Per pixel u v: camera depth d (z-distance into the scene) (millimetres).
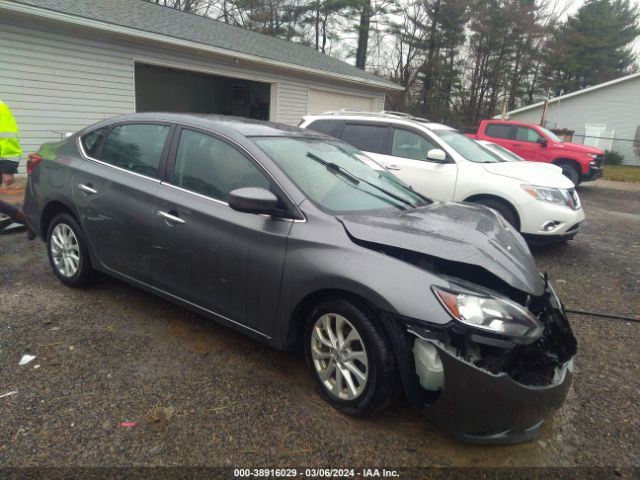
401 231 2711
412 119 7133
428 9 32375
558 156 13422
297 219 2830
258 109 17906
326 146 3762
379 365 2471
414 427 2648
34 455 2254
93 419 2527
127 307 3924
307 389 2924
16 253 5176
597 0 41875
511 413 2283
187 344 3389
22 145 9320
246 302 2980
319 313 2738
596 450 2553
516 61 35938
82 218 3881
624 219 9539
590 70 39000
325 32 31969
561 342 2621
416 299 2352
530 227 5871
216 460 2305
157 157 3547
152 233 3395
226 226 3010
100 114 10562
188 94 17859
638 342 3852
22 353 3127
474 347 2328
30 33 9117
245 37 15930
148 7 14141
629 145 26250
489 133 14492
